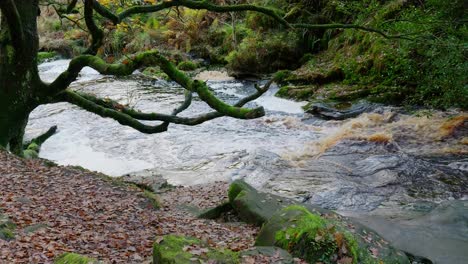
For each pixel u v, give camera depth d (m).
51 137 15.42
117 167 12.92
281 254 5.30
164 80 25.14
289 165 12.20
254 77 24.19
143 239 6.42
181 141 14.79
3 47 9.90
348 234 6.17
